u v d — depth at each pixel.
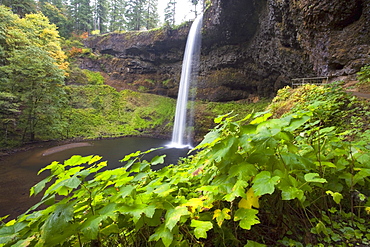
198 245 1.03
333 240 1.15
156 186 1.15
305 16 11.41
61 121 19.44
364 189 1.48
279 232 1.22
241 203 0.99
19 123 17.20
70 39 36.75
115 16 49.09
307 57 15.16
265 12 16.56
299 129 2.43
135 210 0.85
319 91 5.89
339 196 0.99
